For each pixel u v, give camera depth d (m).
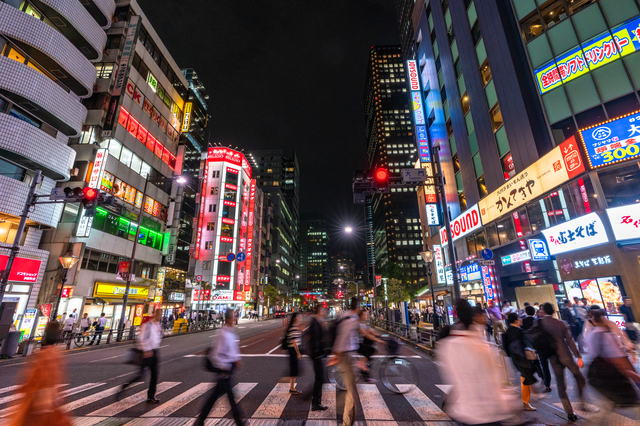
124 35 29.94
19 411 3.00
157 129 36.88
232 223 57.88
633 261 13.00
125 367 10.79
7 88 18.84
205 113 56.34
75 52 23.48
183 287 42.88
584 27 17.25
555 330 5.43
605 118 15.86
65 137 24.27
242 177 62.91
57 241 24.62
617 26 16.08
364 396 6.90
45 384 3.10
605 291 13.80
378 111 147.62
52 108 21.34
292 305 109.44
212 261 54.53
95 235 26.25
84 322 19.48
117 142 29.56
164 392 7.24
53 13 22.88
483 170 23.97
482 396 2.69
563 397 5.27
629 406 4.03
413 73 39.72
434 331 13.18
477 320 3.05
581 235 14.91
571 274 15.60
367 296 72.62
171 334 25.45
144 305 33.09
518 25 20.69
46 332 3.33
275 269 98.81
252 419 5.40
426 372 9.40
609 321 4.48
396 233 130.25
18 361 12.56
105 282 27.45
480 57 24.52
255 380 8.54
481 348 2.87
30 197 14.31
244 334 25.77
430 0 35.50
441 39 32.28
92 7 27.12
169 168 39.47
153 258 34.91
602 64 16.31
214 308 52.56
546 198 17.55
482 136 24.08
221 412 5.82
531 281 19.44
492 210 22.59
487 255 13.77
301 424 5.15
